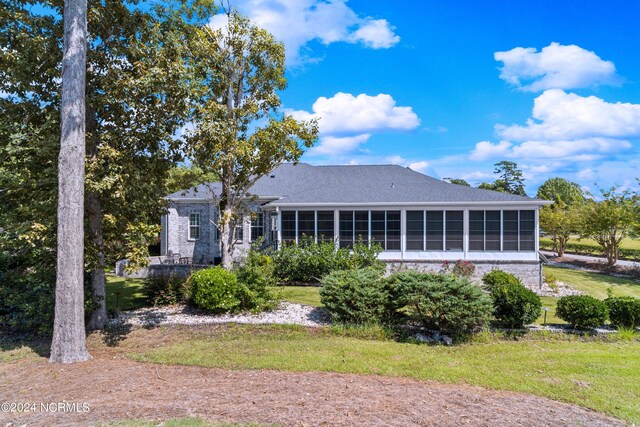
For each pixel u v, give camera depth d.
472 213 17.66
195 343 8.65
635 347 8.78
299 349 8.12
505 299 9.98
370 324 9.72
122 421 4.63
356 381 6.25
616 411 5.31
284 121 14.10
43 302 9.05
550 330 10.02
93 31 9.42
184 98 9.97
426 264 17.80
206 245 23.14
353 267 15.69
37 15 8.97
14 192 9.62
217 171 13.73
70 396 5.57
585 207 24.95
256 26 14.44
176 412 4.88
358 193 19.03
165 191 11.83
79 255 7.71
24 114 9.17
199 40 12.84
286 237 18.39
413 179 21.23
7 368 7.07
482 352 8.30
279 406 5.09
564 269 23.66
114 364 7.20
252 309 11.27
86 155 9.18
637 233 21.94
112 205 9.88
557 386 6.25
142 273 18.42
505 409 5.26
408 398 5.54
